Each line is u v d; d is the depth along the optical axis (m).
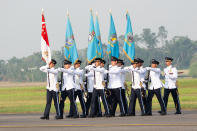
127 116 40.72
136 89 41.03
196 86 140.62
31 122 36.34
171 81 41.97
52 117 42.09
